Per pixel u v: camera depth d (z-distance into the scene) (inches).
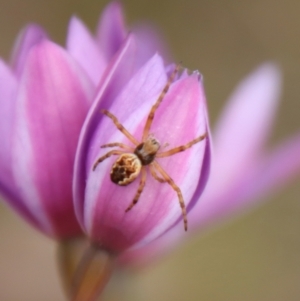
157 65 5.9
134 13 15.1
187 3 15.2
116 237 6.1
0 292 11.6
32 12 14.9
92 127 5.9
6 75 6.3
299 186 13.1
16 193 6.2
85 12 15.0
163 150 5.9
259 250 12.6
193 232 7.0
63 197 6.2
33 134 6.1
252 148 7.3
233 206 7.0
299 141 7.0
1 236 11.9
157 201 5.9
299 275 12.5
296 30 15.2
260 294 12.3
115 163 5.9
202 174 6.0
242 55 15.2
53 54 6.0
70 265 6.3
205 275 12.1
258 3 15.4
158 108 5.8
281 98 14.7
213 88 14.9
